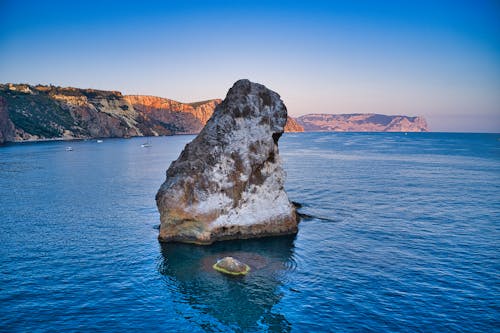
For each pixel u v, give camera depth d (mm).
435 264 26938
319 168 82750
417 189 56250
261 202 34219
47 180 69875
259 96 36094
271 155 35562
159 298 22188
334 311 20609
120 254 29469
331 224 37531
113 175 77062
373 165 88750
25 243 32156
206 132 35000
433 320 19641
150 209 45031
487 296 22094
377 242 31953
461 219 38844
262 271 26000
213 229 32250
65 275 25375
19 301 21672
